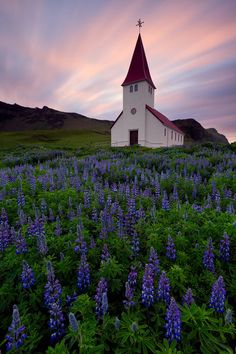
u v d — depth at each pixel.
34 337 3.04
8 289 3.71
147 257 4.46
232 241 4.85
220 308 3.18
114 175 11.91
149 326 3.09
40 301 3.55
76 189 8.64
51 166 16.08
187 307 3.07
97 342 3.01
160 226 5.16
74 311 3.22
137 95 47.75
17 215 6.66
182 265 4.23
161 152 22.83
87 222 5.61
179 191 9.17
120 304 3.70
